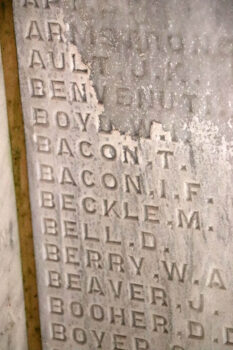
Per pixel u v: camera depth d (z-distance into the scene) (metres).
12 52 4.86
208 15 4.45
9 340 5.38
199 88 4.58
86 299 5.22
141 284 5.07
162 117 4.70
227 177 4.68
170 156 4.75
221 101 4.56
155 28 4.57
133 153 4.82
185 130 4.68
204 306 4.98
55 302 5.29
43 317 5.34
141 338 5.19
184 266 4.94
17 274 5.27
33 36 4.79
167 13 4.52
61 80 4.82
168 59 4.59
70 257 5.16
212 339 5.03
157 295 5.06
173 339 5.12
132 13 4.58
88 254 5.11
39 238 5.17
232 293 4.89
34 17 4.76
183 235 4.88
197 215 4.81
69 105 4.86
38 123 4.94
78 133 4.89
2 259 5.23
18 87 4.91
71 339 5.34
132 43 4.63
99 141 4.86
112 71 4.72
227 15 4.41
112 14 4.62
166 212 4.87
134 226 4.96
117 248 5.04
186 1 4.46
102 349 5.30
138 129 4.77
